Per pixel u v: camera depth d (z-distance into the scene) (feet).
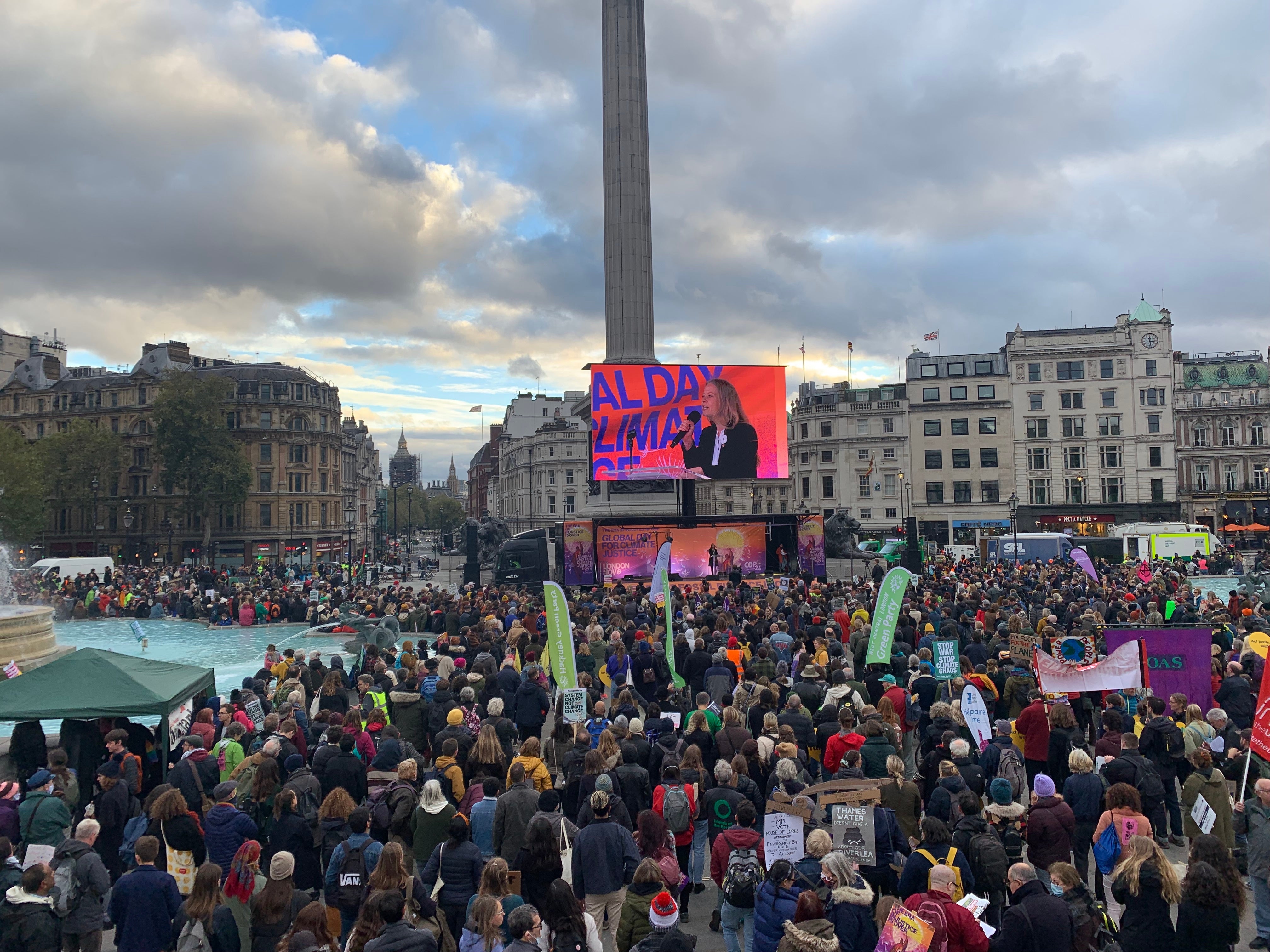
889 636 54.44
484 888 24.14
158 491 302.25
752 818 28.68
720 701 50.31
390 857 25.36
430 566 271.28
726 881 27.43
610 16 177.47
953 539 291.38
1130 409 285.64
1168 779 40.19
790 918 23.72
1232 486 294.46
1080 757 34.68
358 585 191.72
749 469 160.66
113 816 35.40
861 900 23.44
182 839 31.19
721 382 160.66
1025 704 48.44
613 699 54.29
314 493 320.91
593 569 149.07
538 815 28.55
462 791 35.37
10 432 237.66
